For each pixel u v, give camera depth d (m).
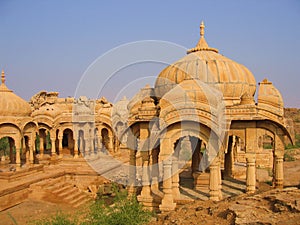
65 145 37.12
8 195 18.22
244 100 16.08
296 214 8.72
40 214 17.08
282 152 16.22
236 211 9.66
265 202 10.23
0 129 21.45
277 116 15.55
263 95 16.06
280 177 16.33
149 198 15.76
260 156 32.31
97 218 12.80
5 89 23.53
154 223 12.03
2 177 20.03
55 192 20.20
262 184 21.45
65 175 24.47
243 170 22.78
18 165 21.75
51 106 30.94
